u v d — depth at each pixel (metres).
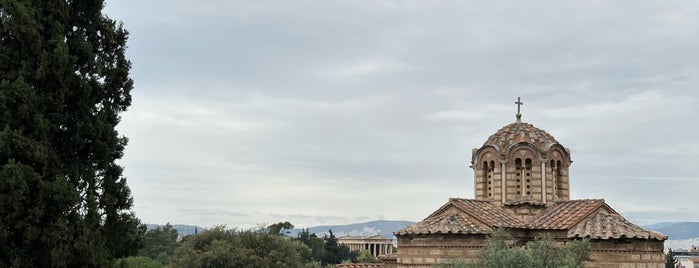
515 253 35.66
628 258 42.28
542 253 36.84
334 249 179.88
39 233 30.42
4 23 31.28
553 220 45.56
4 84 30.66
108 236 34.03
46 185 30.47
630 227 43.44
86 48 33.62
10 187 29.39
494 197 50.25
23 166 30.03
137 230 35.62
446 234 44.41
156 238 144.38
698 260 194.50
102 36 35.38
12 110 30.92
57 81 32.12
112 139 34.19
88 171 33.69
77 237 31.56
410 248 45.75
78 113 33.31
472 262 37.62
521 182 49.66
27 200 30.17
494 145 50.62
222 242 77.94
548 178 49.59
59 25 32.78
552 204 49.25
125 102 36.22
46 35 32.59
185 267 76.56
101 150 33.66
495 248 36.38
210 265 75.19
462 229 44.19
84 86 33.16
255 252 78.88
